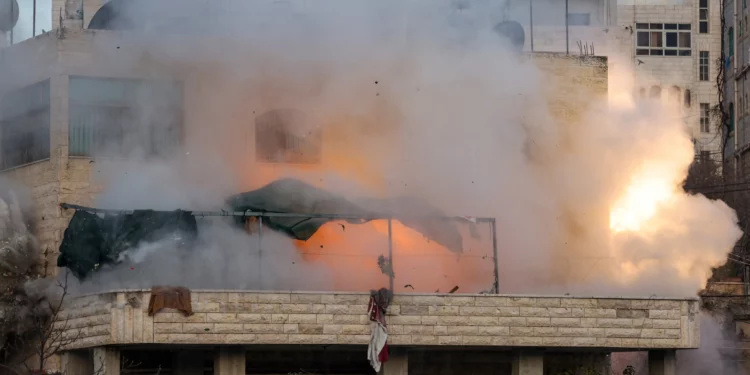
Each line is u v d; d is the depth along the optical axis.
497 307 59.59
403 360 59.84
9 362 60.56
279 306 57.38
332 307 57.84
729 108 134.38
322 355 63.09
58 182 62.12
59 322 59.47
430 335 58.78
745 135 128.88
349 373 63.28
